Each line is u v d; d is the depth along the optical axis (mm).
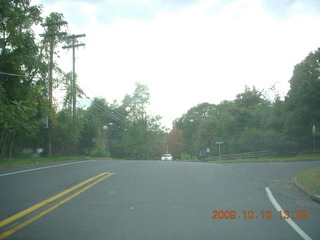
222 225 6711
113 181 12016
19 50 20734
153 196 9375
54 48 27891
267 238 5969
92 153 34375
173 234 6090
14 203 8250
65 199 8828
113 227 6453
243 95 49031
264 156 36062
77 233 6047
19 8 20359
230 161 34656
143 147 57469
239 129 45438
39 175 13516
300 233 6293
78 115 31000
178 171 15586
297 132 32781
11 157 24391
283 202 9055
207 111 80875
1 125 20672
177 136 77812
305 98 30938
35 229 6242
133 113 57312
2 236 5816
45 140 26047
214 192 10195
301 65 31641
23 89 21797
